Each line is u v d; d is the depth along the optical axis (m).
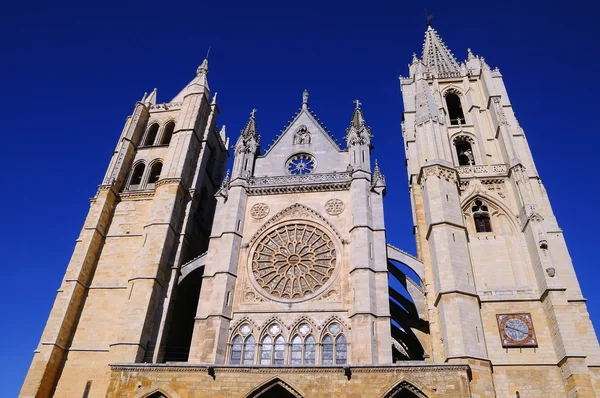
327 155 55.16
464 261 43.25
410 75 68.50
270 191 51.69
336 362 39.94
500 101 57.38
